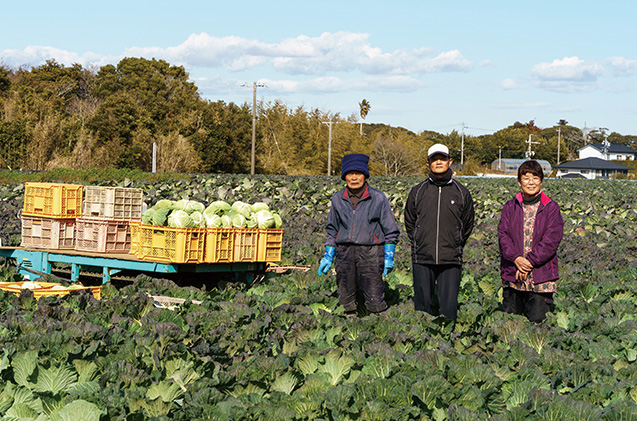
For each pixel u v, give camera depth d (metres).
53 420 4.74
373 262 7.50
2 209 17.48
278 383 5.09
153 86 86.81
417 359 5.45
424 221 7.14
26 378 5.01
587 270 11.33
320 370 5.46
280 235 9.95
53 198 9.78
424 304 7.36
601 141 186.62
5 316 6.47
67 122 53.69
